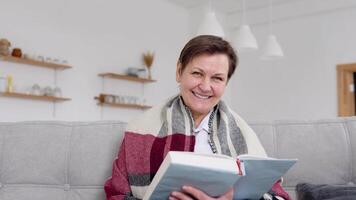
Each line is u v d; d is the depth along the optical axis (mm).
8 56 3449
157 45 4961
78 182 1395
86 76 4207
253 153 1180
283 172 969
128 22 4645
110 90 4434
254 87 5363
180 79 1207
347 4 4609
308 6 4895
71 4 4102
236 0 4980
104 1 4410
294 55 5043
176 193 921
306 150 1350
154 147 1170
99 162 1388
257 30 5363
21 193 1387
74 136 1442
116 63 4500
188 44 1170
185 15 5359
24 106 3713
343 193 1167
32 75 3760
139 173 1152
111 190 1183
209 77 1140
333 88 4723
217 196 952
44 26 3861
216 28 3117
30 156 1423
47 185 1411
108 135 1417
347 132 1357
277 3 5102
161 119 1235
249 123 1441
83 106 4172
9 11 3604
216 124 1239
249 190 1012
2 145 1455
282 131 1400
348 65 4602
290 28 5094
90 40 4258
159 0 5016
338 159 1328
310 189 1229
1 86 3477
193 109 1193
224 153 1182
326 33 4812
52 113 3920
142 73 4609
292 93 5027
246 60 5461
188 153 855
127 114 4633
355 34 4602
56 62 3881
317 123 1399
